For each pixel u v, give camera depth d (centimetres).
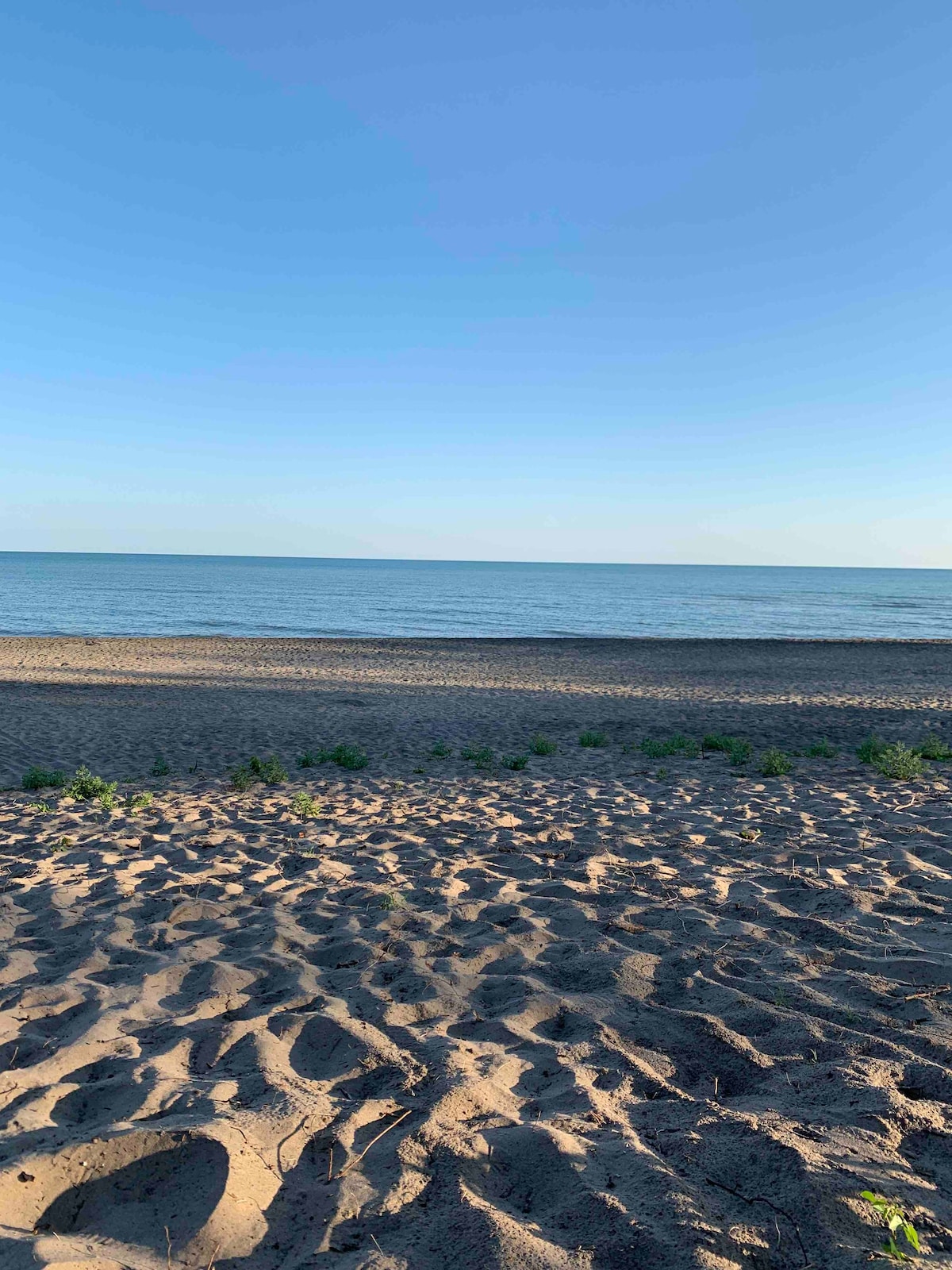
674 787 898
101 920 466
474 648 3275
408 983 368
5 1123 241
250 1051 297
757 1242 194
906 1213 201
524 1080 284
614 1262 189
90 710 1639
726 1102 267
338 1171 224
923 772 961
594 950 405
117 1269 183
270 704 1766
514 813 781
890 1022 320
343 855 628
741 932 429
